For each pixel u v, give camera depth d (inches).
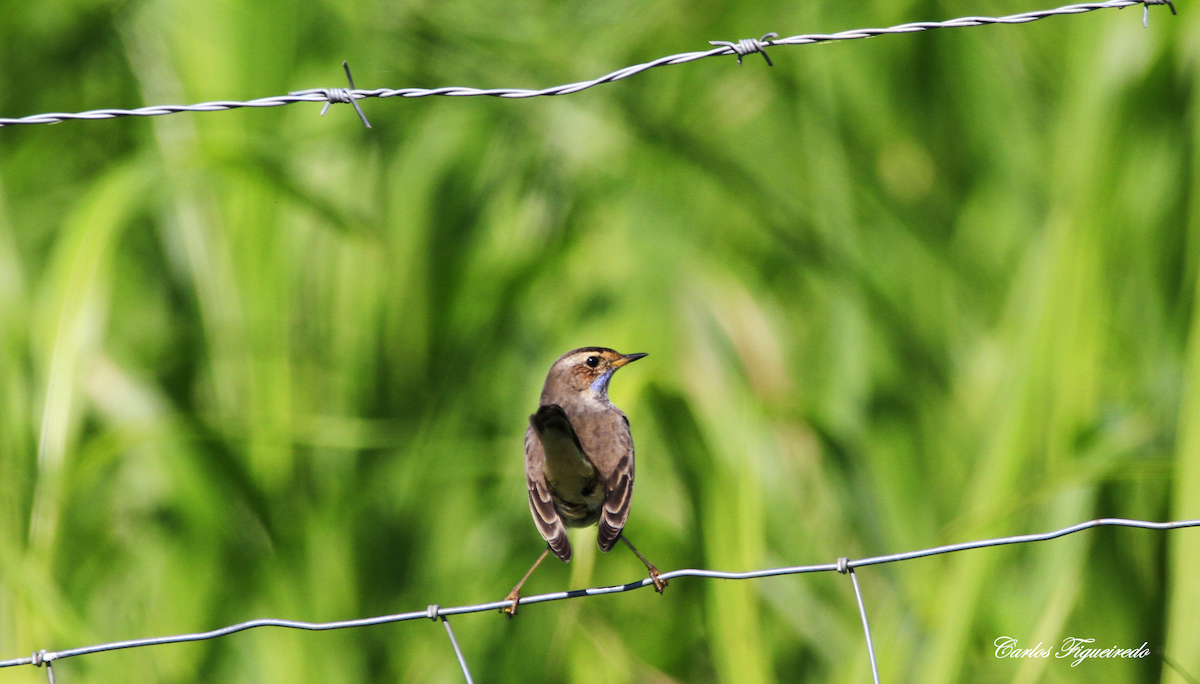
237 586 409.7
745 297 445.7
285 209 420.2
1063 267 369.1
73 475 367.2
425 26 511.2
